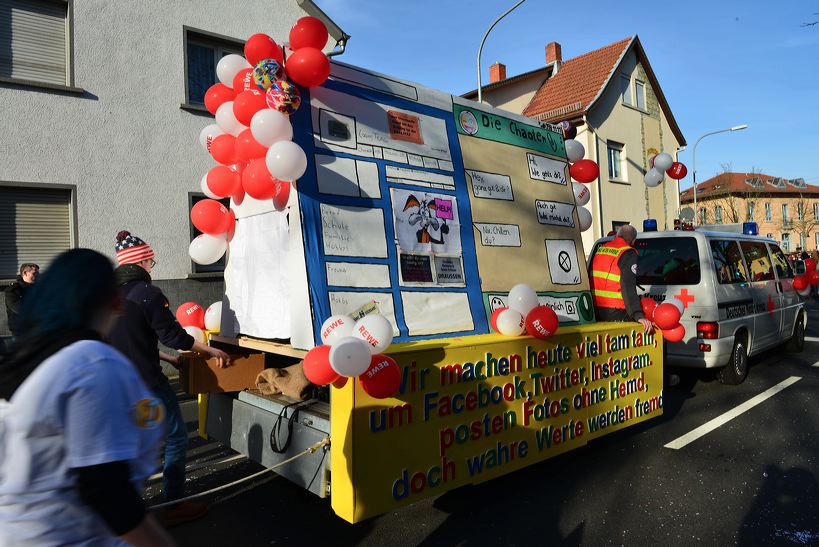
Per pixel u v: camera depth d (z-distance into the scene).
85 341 1.43
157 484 4.50
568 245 4.96
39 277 1.49
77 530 1.37
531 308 3.90
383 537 3.50
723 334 6.94
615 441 5.29
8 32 7.89
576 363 4.25
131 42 8.77
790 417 6.00
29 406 1.32
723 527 3.62
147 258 3.70
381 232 3.59
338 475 2.91
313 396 3.71
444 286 3.84
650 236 7.50
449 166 4.13
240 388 4.05
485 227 4.25
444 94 4.31
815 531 3.56
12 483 1.31
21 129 7.80
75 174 8.23
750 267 8.13
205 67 9.78
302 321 3.21
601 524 3.65
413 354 3.13
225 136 4.00
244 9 10.08
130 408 1.42
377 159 3.71
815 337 11.83
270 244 3.73
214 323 4.67
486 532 3.55
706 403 6.58
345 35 11.00
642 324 4.85
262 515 3.84
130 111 8.75
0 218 7.77
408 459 3.09
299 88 3.43
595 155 18.58
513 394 3.73
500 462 3.62
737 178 57.78
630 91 20.72
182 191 9.27
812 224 55.28
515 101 23.05
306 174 3.35
